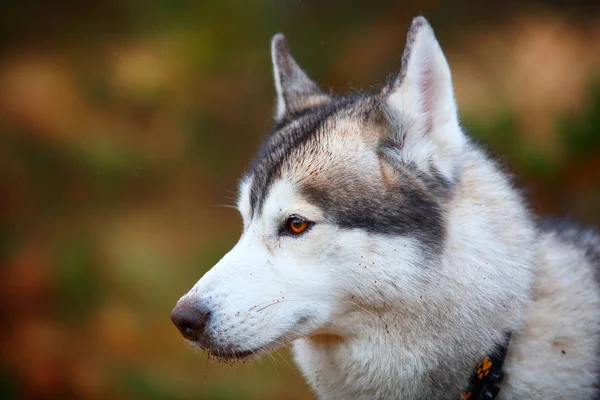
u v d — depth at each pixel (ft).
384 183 17.53
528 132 45.57
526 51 48.67
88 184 51.06
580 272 18.80
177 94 52.11
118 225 49.29
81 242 47.96
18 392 42.91
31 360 43.57
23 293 45.91
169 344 43.21
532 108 46.21
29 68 53.01
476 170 18.66
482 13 51.80
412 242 17.20
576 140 44.75
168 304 44.57
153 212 50.42
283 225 17.67
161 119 52.34
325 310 17.46
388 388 17.92
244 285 17.19
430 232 17.37
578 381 17.63
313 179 17.58
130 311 44.80
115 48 53.26
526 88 46.98
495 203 18.30
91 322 44.88
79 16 53.11
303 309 17.31
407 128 17.70
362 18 52.29
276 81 22.52
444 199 17.80
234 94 52.03
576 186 44.50
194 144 51.98
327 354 18.70
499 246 17.63
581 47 48.14
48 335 44.42
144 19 52.70
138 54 52.49
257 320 17.03
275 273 17.35
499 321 17.37
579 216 43.37
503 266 17.47
